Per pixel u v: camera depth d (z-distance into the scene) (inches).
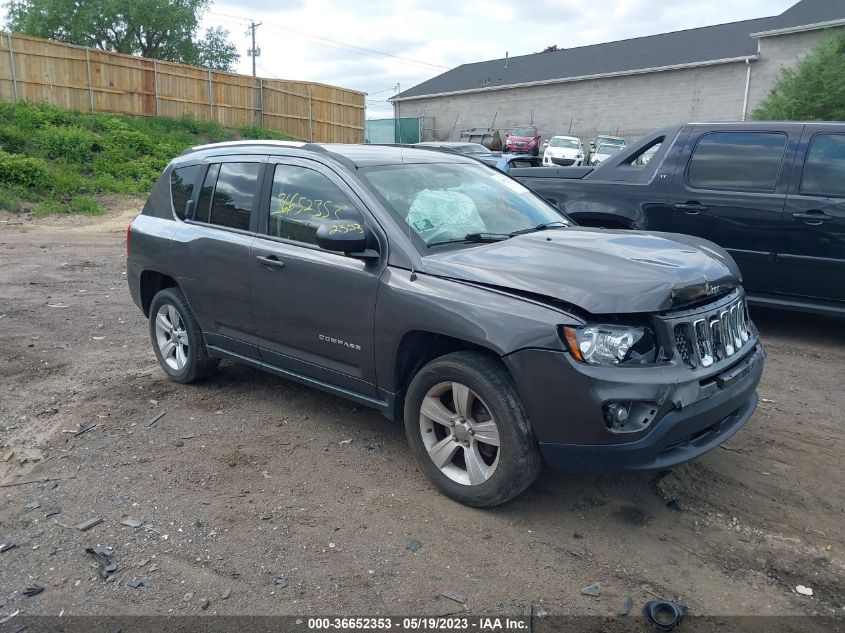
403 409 160.2
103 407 198.2
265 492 152.4
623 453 125.9
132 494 151.4
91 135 903.7
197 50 1833.2
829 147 252.7
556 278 134.2
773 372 232.5
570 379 125.8
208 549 131.4
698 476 159.2
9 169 713.0
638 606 116.3
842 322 294.8
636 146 297.7
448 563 127.3
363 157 176.4
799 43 1232.8
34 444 175.0
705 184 275.0
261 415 193.5
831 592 120.1
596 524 140.0
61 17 1663.4
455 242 160.4
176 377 216.1
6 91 978.1
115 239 534.6
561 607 115.8
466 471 146.9
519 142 1315.2
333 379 170.1
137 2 1647.4
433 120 1843.0
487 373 136.6
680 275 135.3
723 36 1433.3
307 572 124.7
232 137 1180.5
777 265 260.8
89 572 125.0
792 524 140.6
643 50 1535.4
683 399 127.0
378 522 140.4
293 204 177.2
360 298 156.7
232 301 189.3
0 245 486.0
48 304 315.9
